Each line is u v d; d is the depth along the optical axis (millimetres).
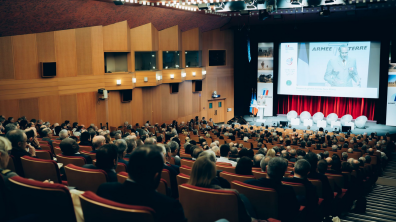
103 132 9852
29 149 4453
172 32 22594
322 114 26438
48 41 15719
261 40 28125
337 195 6023
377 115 25656
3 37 13984
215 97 27750
